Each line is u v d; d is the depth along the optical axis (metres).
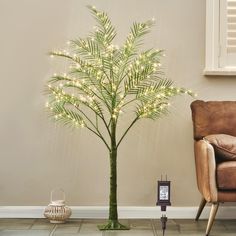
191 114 3.87
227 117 3.66
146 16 3.93
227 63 3.93
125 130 3.90
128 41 3.58
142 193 3.89
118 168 3.90
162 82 3.89
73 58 3.58
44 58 3.93
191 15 3.91
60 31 3.93
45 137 3.92
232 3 3.93
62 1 3.93
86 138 3.91
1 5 3.93
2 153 3.92
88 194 3.90
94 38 3.77
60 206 3.64
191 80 3.92
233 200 3.15
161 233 3.32
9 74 3.93
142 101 3.72
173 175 3.90
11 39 3.93
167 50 3.93
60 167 3.91
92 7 3.78
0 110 3.93
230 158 3.22
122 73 3.59
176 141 3.91
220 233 3.31
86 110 3.90
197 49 3.92
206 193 3.20
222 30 3.91
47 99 3.92
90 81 3.74
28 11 3.93
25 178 3.91
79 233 3.31
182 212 3.86
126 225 3.59
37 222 3.69
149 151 3.91
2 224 3.61
